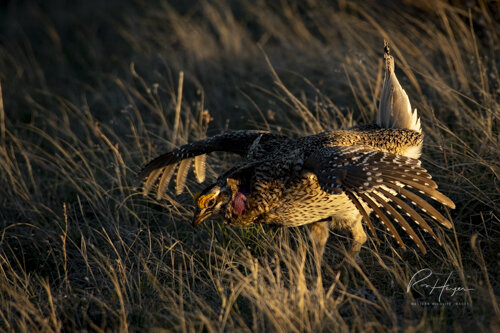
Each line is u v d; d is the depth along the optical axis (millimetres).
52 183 16875
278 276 10617
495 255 11578
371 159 10094
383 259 12086
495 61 17781
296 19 23203
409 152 12461
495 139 13625
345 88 18844
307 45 21438
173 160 13141
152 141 17188
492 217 12531
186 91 21375
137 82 22891
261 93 19969
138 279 12016
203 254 13086
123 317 10562
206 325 9961
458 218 12734
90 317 11031
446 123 15719
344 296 11258
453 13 19141
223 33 23312
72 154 17469
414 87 17484
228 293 11445
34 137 19953
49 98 23188
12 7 34469
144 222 14664
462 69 17125
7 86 24672
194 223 11328
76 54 27531
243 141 12617
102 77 24266
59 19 32062
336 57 19703
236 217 11445
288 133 17219
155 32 26656
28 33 31406
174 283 12070
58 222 14891
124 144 17641
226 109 19859
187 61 22859
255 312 10539
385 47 12914
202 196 11164
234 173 11258
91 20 30984
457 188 12977
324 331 9828
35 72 26391
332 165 10250
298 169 10875
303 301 9992
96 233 14305
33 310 10812
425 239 12594
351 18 21766
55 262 12828
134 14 29406
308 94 19156
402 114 12766
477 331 9516
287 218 11562
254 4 25844
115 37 28469
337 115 16922
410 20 20781
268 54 22031
